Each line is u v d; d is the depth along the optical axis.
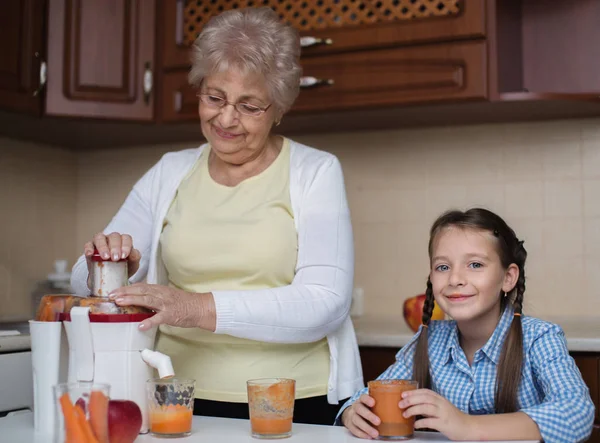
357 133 2.57
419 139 2.50
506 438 1.06
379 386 1.06
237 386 1.33
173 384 1.05
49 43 2.27
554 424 1.08
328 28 2.21
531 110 2.23
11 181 2.59
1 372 1.52
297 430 1.11
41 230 2.71
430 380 1.37
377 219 2.54
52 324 1.09
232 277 1.39
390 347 1.98
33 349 1.11
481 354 1.32
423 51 2.11
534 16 2.34
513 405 1.26
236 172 1.44
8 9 2.15
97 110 2.30
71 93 2.29
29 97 2.22
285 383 1.05
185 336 1.37
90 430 0.89
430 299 1.41
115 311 1.06
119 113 2.33
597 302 2.31
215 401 1.35
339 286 1.34
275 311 1.24
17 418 1.22
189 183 1.47
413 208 2.50
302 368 1.37
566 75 2.30
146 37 2.35
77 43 2.29
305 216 1.39
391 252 2.52
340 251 1.37
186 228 1.41
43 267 2.70
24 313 2.60
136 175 2.81
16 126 2.45
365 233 2.55
